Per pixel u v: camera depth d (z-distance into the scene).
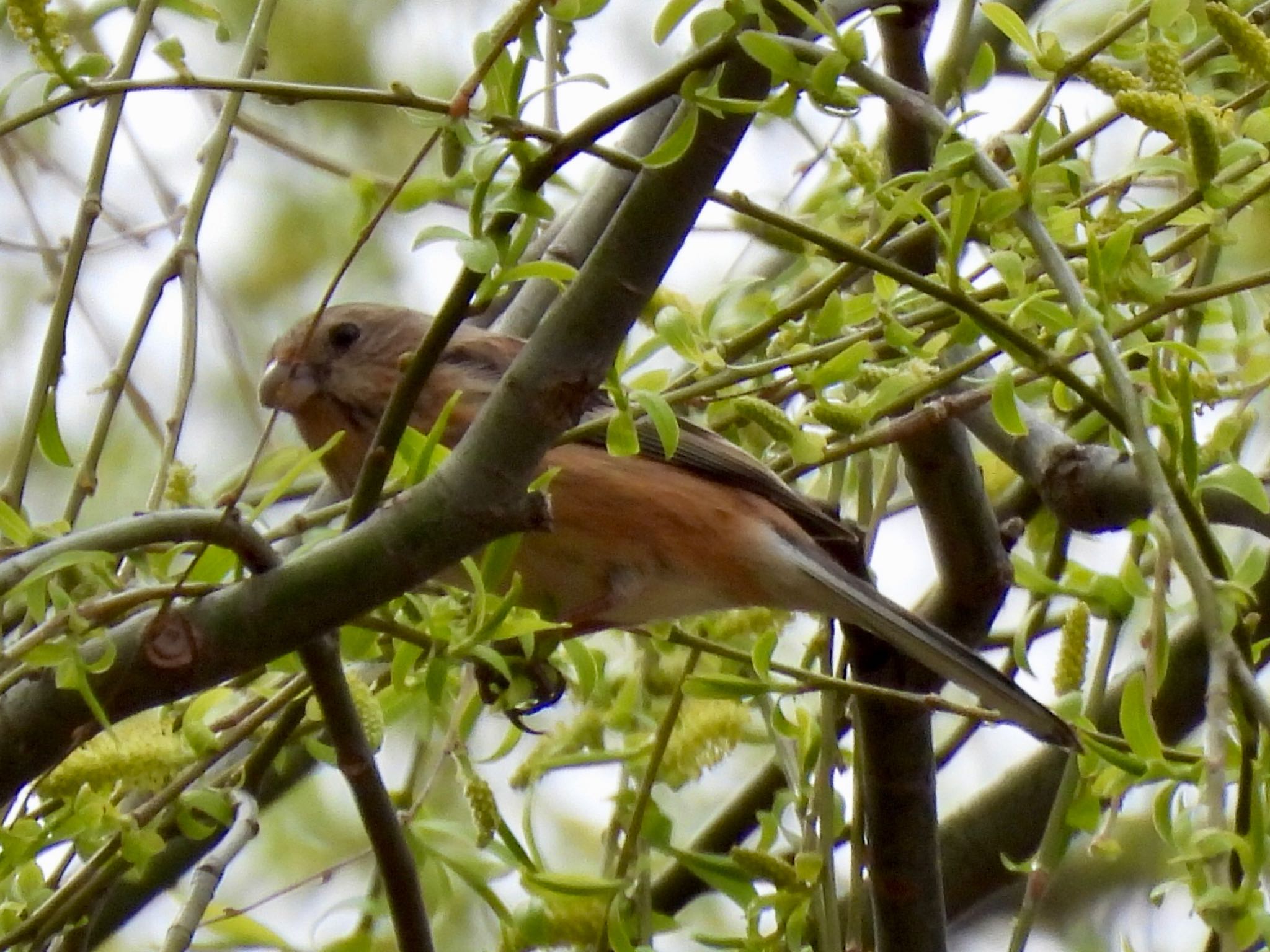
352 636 6.91
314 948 7.76
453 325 5.54
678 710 7.55
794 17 5.77
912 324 6.92
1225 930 4.88
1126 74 6.57
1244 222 9.84
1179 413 5.81
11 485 7.06
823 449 6.92
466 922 9.72
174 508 7.51
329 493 9.09
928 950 8.06
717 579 8.17
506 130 5.44
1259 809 5.09
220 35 7.57
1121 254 6.09
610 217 8.32
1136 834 11.13
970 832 9.65
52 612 6.15
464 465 5.54
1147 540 7.75
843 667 7.88
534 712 7.83
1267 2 7.84
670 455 5.69
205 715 7.15
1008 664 8.77
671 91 5.30
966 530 8.11
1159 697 9.17
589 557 8.20
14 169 10.30
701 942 7.36
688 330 6.55
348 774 6.38
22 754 5.68
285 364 9.01
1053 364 5.89
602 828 10.48
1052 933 11.13
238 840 6.84
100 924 8.95
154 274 7.82
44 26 5.52
